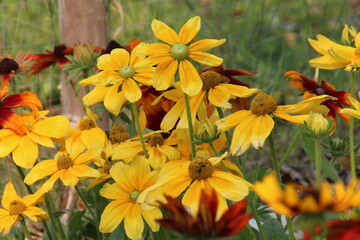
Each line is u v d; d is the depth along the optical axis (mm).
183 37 892
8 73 1359
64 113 1658
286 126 1883
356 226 650
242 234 913
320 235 699
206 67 1060
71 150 1055
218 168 965
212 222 656
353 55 916
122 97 950
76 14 1600
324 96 895
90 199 1280
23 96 1035
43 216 1034
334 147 1085
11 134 994
